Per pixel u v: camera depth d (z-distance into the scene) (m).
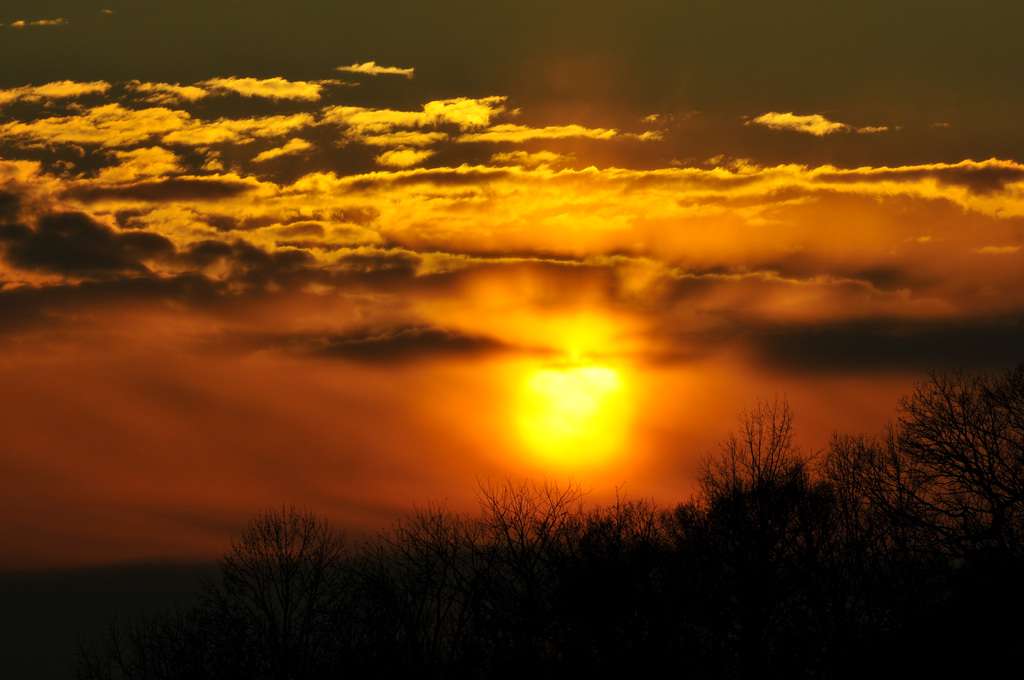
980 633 75.19
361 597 81.50
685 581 77.06
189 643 84.69
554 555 77.44
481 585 76.94
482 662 74.94
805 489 83.12
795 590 77.19
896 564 79.88
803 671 74.50
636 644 73.44
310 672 81.69
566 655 73.56
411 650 76.38
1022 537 81.19
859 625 75.69
